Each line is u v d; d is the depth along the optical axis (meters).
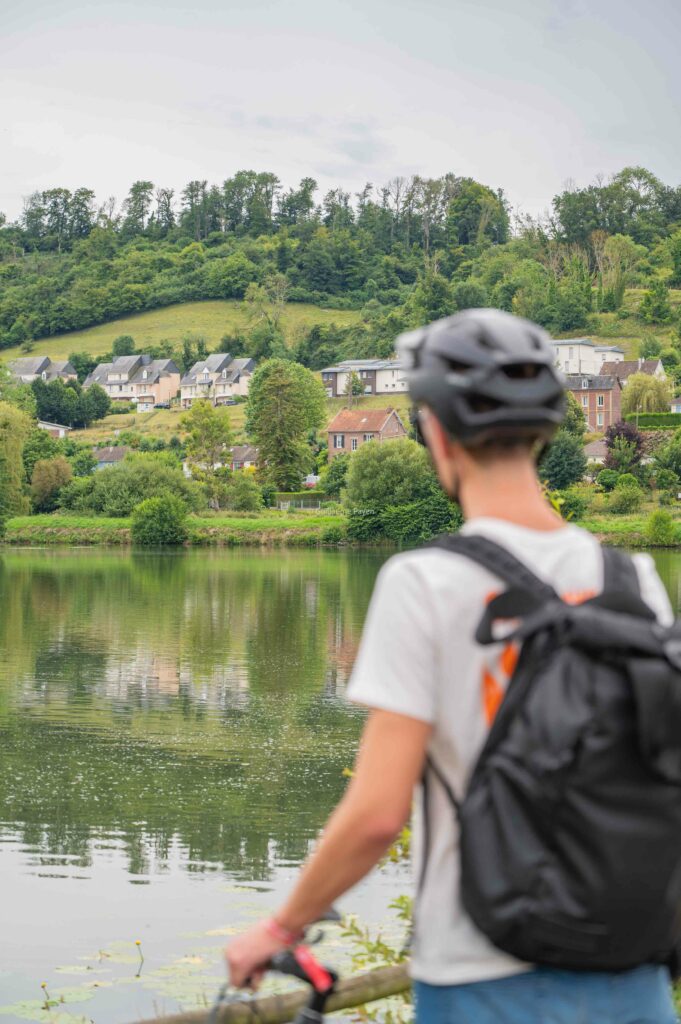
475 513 1.96
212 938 9.16
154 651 29.05
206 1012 2.27
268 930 1.91
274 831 12.67
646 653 1.72
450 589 1.82
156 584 53.53
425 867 1.86
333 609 41.09
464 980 1.78
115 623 36.09
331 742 17.72
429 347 1.96
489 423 1.88
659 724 1.67
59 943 8.98
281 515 103.38
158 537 92.81
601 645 1.71
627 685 1.71
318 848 1.84
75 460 139.12
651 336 182.62
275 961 1.91
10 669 25.55
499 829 1.70
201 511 103.12
